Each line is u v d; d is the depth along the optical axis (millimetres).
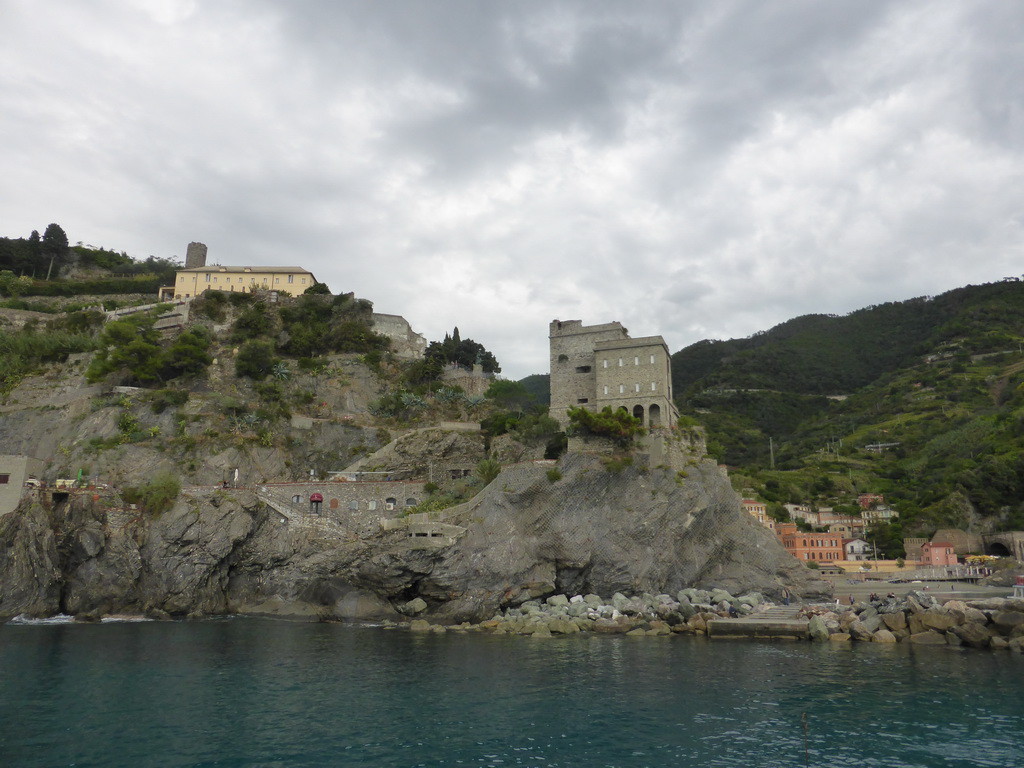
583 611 83312
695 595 89000
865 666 58062
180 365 122812
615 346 112938
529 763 35125
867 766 34938
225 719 41344
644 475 95562
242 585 92188
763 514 159125
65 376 125438
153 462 104625
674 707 45156
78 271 195750
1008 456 170625
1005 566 135375
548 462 94500
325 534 95188
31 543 82062
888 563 147500
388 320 156250
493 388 140500
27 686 47531
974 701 46719
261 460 111000
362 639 71000
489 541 87500
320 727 40250
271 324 143750
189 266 180000
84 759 34312
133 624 78625
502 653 63312
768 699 47219
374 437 123500
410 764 34719
